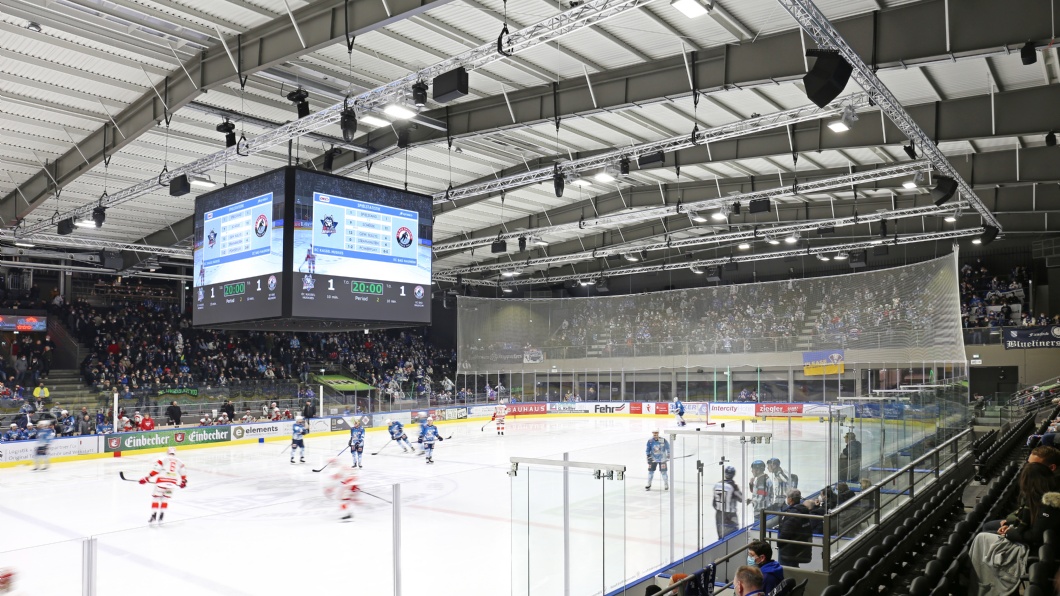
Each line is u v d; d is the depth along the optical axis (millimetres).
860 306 32219
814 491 10312
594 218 29375
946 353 22703
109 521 14773
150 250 29016
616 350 38938
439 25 14820
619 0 11750
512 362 39938
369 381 40031
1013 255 35219
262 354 37719
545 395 39875
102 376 30297
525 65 16281
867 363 31016
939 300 23875
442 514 10352
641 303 39406
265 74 16234
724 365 35812
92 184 23609
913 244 38406
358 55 16094
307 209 14789
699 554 9367
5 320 30719
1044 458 6742
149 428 26031
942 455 13250
